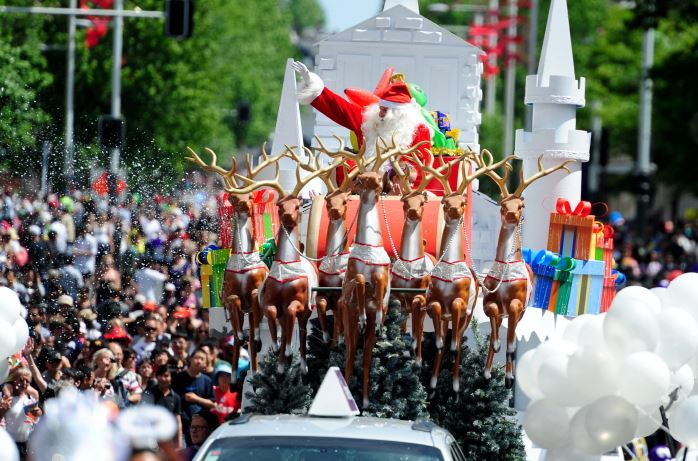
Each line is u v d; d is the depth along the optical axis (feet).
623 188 472.85
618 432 75.15
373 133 105.09
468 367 98.02
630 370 74.28
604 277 108.06
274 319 90.17
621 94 475.31
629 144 463.83
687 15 283.79
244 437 68.59
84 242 162.91
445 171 91.25
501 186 93.76
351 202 99.45
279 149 126.31
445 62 129.49
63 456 48.39
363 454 67.51
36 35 273.13
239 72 471.62
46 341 116.37
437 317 90.17
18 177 196.13
